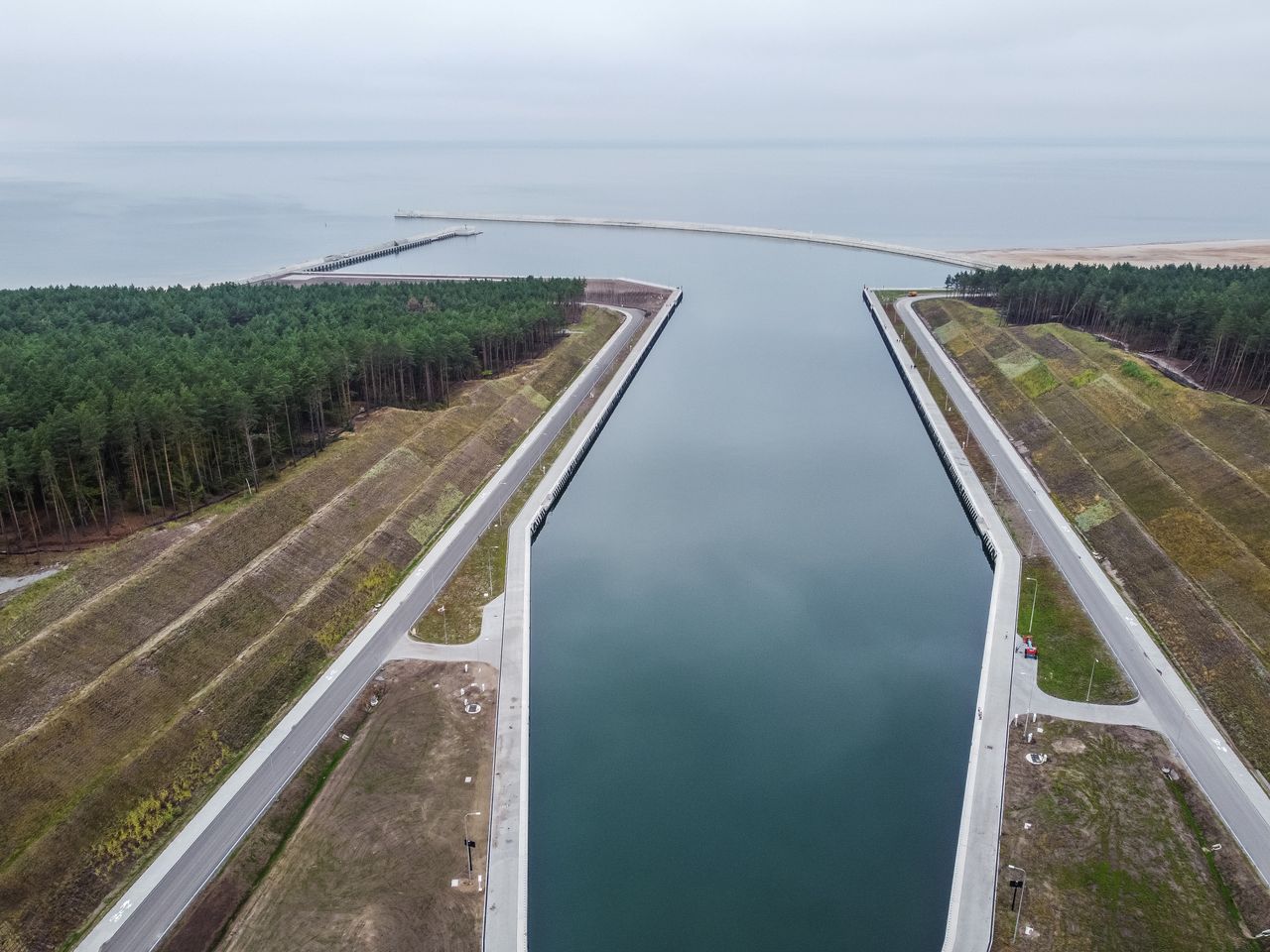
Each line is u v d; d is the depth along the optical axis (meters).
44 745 59.03
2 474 78.56
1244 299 140.25
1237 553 85.62
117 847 55.66
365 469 109.62
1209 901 54.00
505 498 112.12
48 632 68.88
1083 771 64.31
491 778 64.00
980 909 53.28
